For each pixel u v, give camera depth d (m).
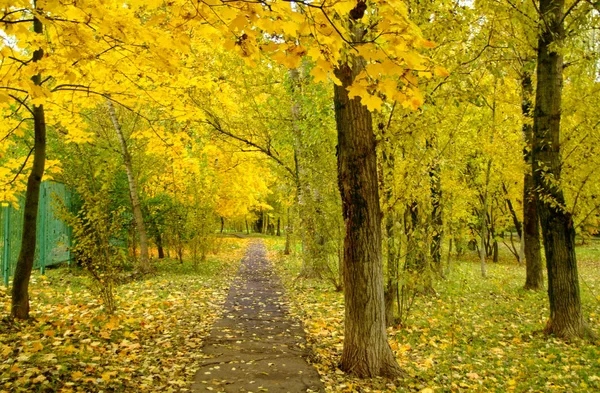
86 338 5.23
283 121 11.19
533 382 4.81
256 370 4.71
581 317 6.77
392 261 6.83
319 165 8.67
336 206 8.68
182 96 6.57
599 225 8.63
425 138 6.30
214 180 14.82
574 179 7.11
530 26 6.30
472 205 15.26
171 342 5.58
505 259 24.22
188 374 4.48
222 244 24.42
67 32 3.51
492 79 9.22
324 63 2.48
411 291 7.72
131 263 13.85
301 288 10.75
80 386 3.67
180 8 2.77
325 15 2.16
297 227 12.27
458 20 5.46
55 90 5.48
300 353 5.46
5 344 4.61
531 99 9.98
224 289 10.55
